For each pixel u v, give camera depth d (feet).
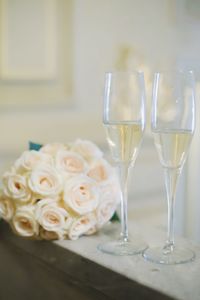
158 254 2.64
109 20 8.69
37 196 2.92
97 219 2.96
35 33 7.93
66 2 8.17
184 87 2.52
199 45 10.00
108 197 2.99
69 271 2.74
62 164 2.99
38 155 3.04
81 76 8.41
